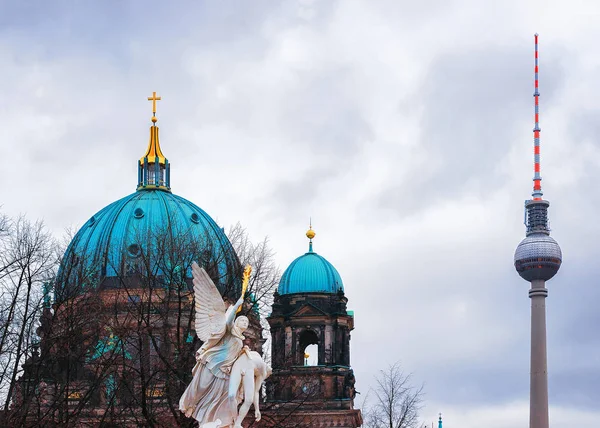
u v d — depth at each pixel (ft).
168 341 311.27
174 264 328.29
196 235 465.06
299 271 543.39
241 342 138.21
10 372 291.38
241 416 135.85
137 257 402.31
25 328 309.83
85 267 376.48
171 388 296.10
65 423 279.69
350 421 504.43
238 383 136.05
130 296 329.11
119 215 495.82
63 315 307.78
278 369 409.49
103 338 328.49
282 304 538.88
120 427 297.53
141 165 538.06
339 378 516.32
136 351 353.72
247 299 330.13
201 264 328.08
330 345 528.63
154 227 472.44
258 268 336.90
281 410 381.40
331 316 531.09
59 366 320.50
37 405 306.55
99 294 335.88
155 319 351.05
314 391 466.70
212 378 136.67
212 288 137.69
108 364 298.35
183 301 340.59
